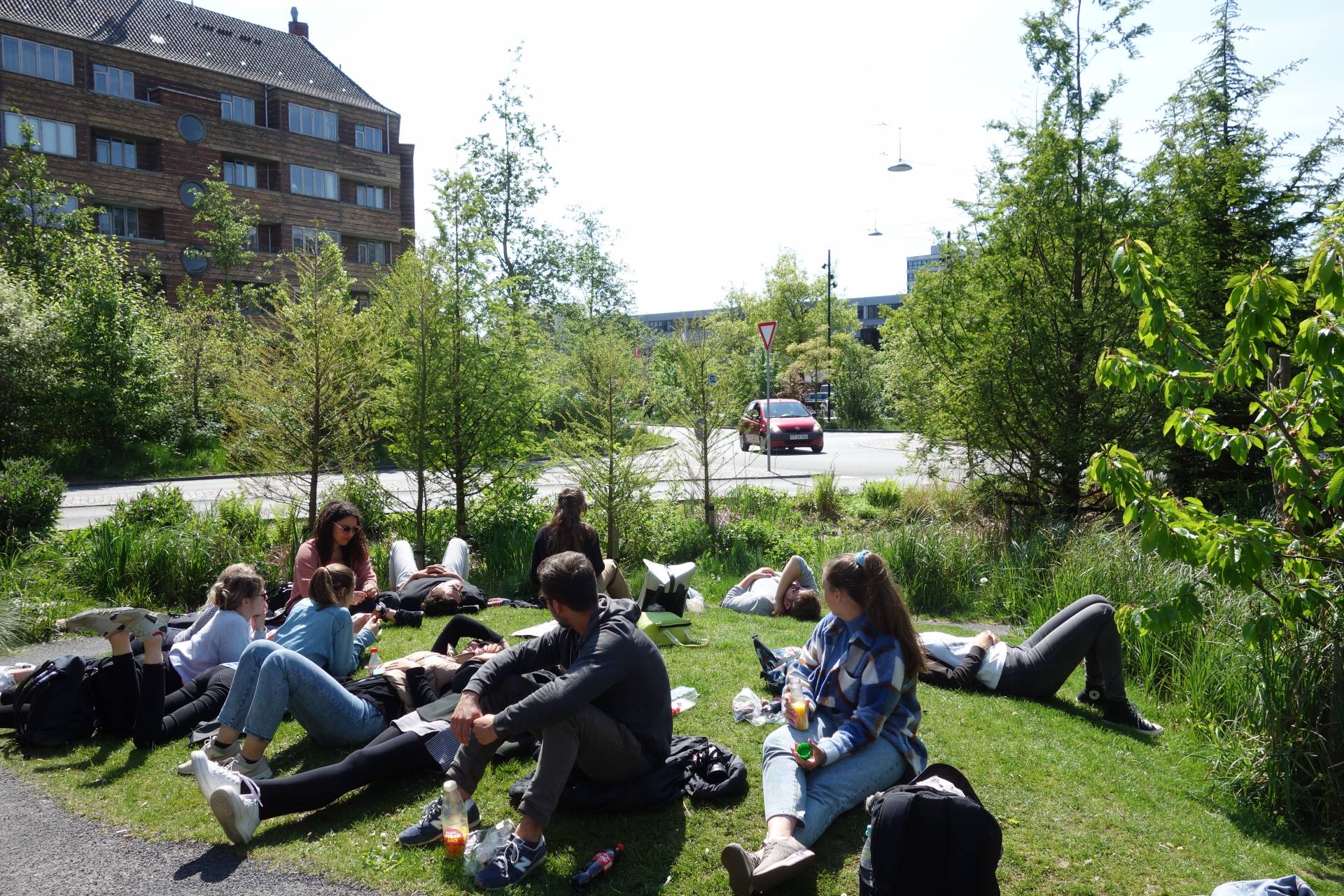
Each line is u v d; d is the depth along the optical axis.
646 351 30.14
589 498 10.57
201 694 5.02
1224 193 11.43
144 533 9.25
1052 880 3.52
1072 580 8.10
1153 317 4.47
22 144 28.94
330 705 4.37
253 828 3.65
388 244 49.75
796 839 3.52
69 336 21.03
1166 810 4.27
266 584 8.30
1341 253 3.81
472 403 10.28
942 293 12.05
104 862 3.58
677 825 3.80
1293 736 4.69
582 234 35.66
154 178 39.78
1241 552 4.19
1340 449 4.29
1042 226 11.05
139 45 39.84
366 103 47.69
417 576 7.86
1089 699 5.67
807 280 56.62
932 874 2.89
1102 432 10.65
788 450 26.50
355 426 10.32
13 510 10.12
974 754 4.65
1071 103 11.27
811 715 3.97
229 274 41.62
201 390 24.33
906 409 13.01
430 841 3.69
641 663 3.77
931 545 9.52
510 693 3.88
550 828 3.78
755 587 8.23
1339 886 3.75
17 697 4.89
